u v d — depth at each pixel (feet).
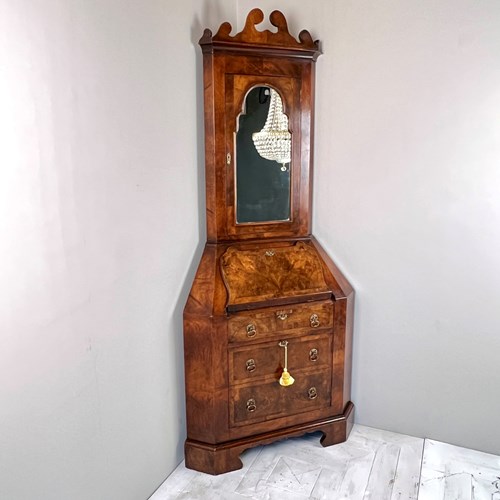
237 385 6.18
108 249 4.88
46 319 4.16
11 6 3.62
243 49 5.85
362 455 6.67
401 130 6.36
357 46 6.36
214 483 6.15
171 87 5.65
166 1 5.43
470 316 6.47
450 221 6.33
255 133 6.22
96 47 4.50
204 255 6.27
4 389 3.80
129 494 5.54
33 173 3.92
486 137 5.97
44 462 4.27
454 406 6.79
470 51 5.84
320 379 6.66
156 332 5.80
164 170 5.67
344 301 6.54
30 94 3.84
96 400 4.89
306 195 6.63
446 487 6.03
